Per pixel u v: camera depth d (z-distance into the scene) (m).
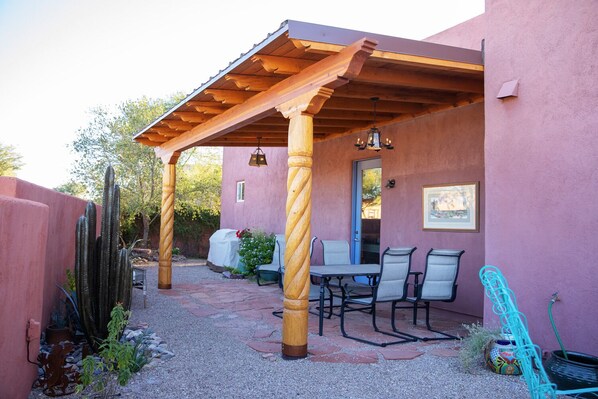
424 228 7.47
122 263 4.47
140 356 4.19
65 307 5.35
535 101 4.43
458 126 6.95
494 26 4.87
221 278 10.88
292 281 4.58
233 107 6.43
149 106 16.19
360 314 6.86
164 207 9.07
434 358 4.62
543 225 4.30
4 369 2.67
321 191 10.07
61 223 5.75
